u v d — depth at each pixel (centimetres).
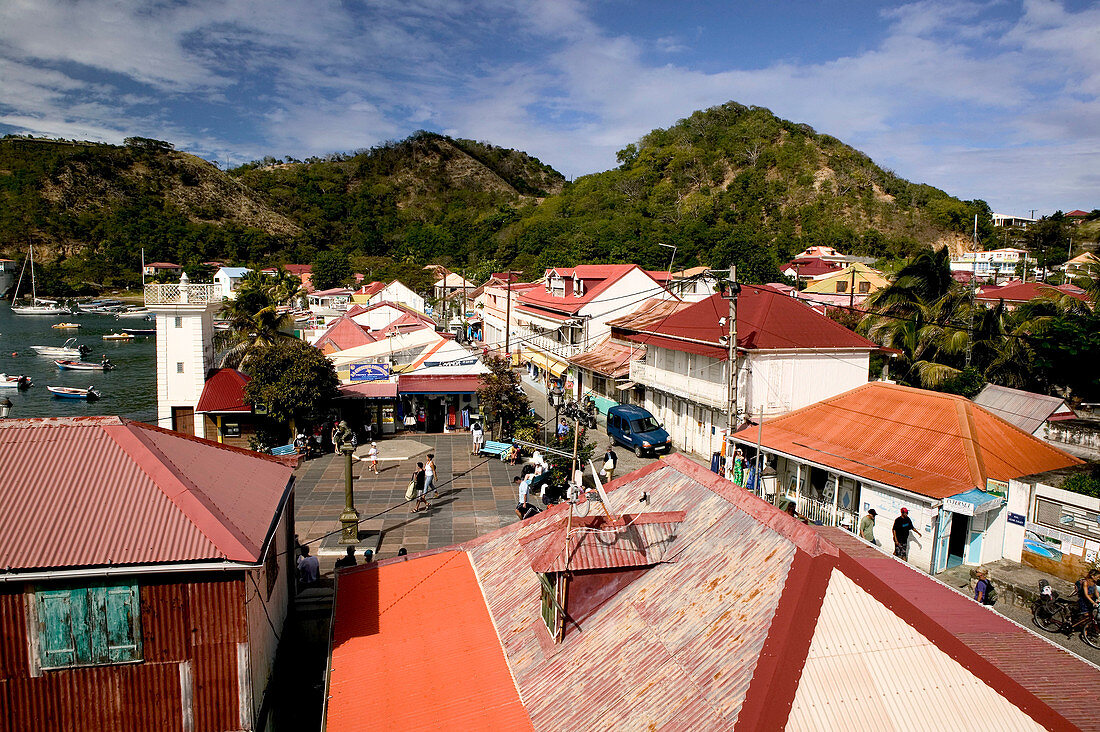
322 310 7900
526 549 1348
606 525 1096
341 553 2194
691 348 3114
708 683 789
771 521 977
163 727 1109
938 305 3591
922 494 1905
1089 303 3803
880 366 3659
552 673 969
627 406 3612
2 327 10419
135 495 1137
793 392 2981
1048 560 1862
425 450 3541
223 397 3428
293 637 1589
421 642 1153
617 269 5025
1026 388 3309
